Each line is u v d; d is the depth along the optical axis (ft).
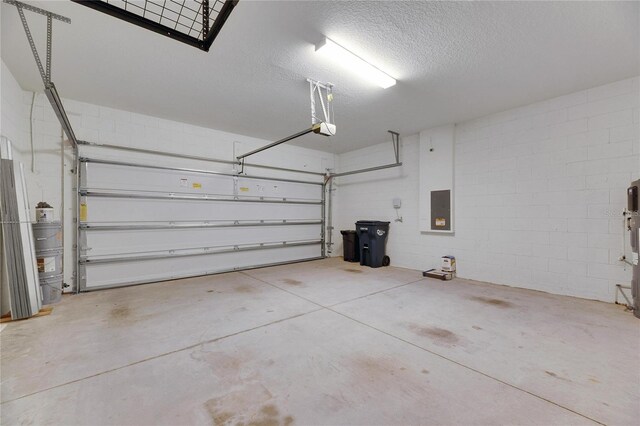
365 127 17.74
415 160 19.39
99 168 14.28
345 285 14.89
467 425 5.01
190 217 17.22
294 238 22.50
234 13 7.68
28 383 6.20
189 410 5.40
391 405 5.55
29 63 10.22
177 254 16.62
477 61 10.16
